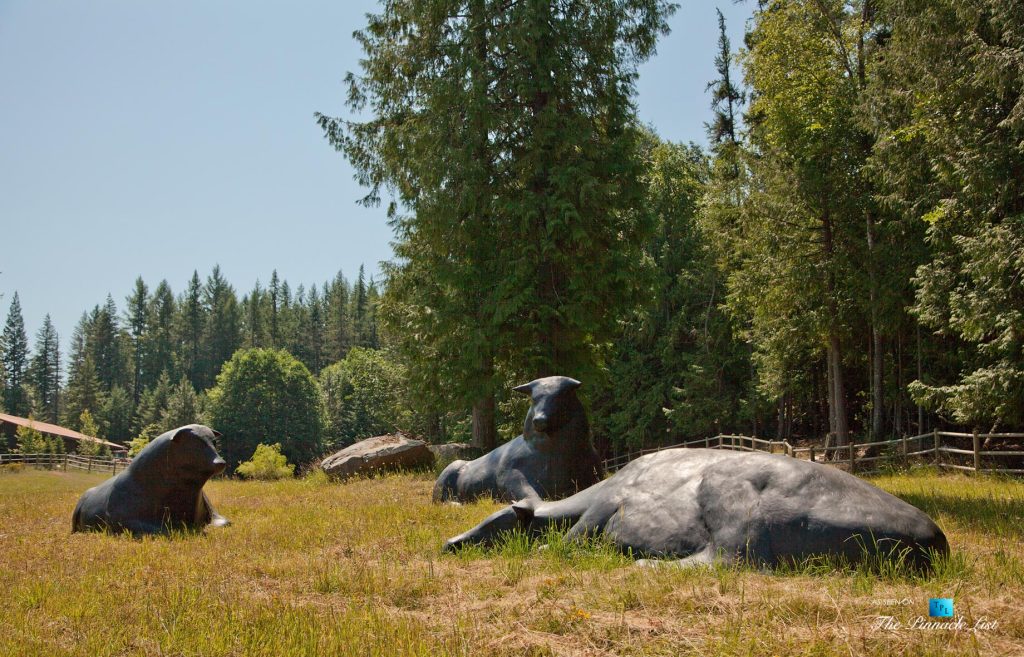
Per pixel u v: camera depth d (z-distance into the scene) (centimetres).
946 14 1919
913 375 2903
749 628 466
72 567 773
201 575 699
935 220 1967
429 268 2505
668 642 451
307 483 2081
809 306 2777
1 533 1077
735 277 2917
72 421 11350
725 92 4400
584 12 2417
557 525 767
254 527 1076
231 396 7788
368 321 13350
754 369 4022
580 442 1222
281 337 13875
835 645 432
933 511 1035
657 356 4225
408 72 2520
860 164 2612
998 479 1619
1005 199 1769
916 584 557
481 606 550
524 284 2316
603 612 516
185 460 1062
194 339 13712
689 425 4012
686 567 618
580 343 2422
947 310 1978
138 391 13375
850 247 2697
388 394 5812
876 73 2306
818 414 4256
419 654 442
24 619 552
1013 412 1778
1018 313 1688
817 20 2778
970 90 1847
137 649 480
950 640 438
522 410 3100
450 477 1333
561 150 2294
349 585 631
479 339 2281
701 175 4534
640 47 2466
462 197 2286
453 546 783
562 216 2242
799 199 2691
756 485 648
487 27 2369
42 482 3319
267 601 583
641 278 2359
